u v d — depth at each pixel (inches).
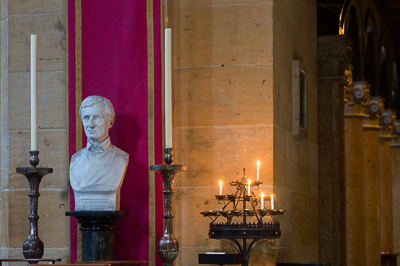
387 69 745.0
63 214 343.0
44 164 345.7
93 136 315.9
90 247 312.7
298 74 383.2
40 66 349.4
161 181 333.1
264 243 339.9
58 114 346.6
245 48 348.8
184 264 344.2
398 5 701.9
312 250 410.0
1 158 360.5
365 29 627.8
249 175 343.6
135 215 332.2
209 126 348.8
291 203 373.1
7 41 362.0
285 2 372.8
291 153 378.0
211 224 316.8
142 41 338.3
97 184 312.8
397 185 814.5
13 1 354.0
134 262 290.2
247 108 346.9
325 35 467.5
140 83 336.8
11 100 351.9
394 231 810.2
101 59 340.2
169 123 284.0
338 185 458.3
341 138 464.4
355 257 589.3
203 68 351.3
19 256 344.8
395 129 805.9
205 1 352.8
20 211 346.6
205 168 347.9
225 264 308.8
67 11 344.2
